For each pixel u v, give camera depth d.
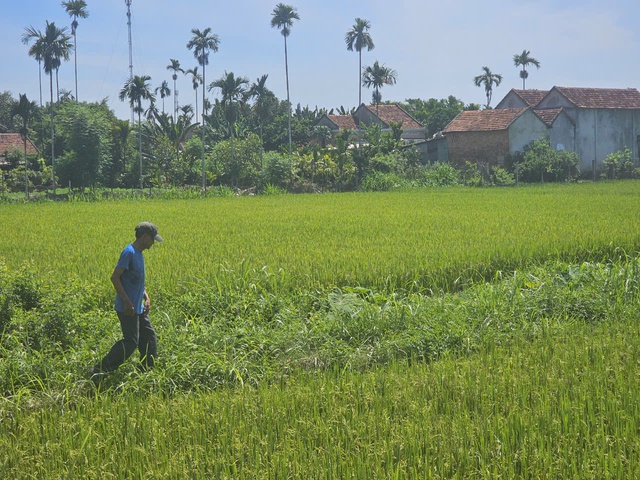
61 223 37.00
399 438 8.51
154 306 16.86
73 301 14.45
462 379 10.74
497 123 92.75
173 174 86.81
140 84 73.75
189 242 27.05
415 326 15.18
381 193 67.88
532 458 7.93
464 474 7.80
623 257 24.86
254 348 13.87
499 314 15.86
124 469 8.13
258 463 8.08
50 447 8.66
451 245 25.19
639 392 9.76
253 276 19.19
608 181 86.19
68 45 75.19
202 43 76.81
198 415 9.58
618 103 100.50
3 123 131.62
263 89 93.19
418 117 153.75
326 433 8.77
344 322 15.41
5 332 13.71
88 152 73.06
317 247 25.31
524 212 39.88
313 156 84.81
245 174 78.06
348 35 94.44
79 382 11.95
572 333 13.95
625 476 7.54
